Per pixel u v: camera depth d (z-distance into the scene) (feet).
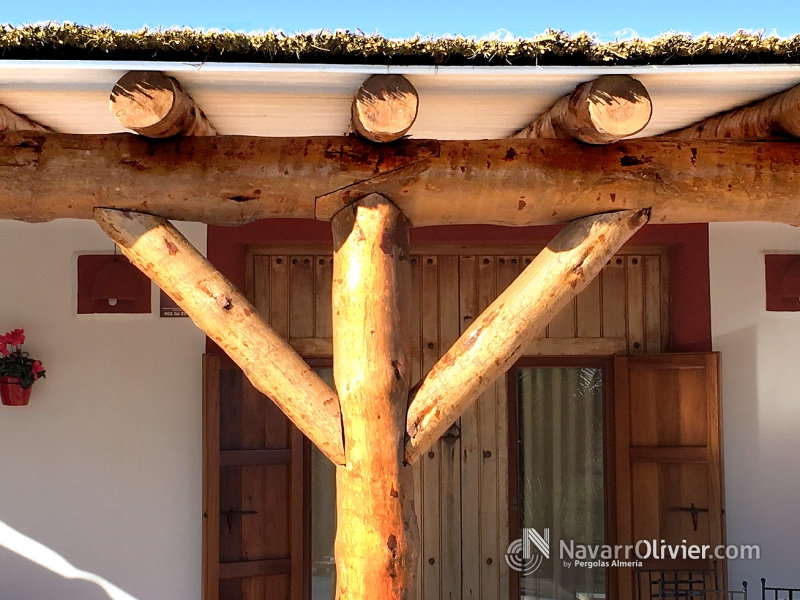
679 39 7.40
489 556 15.71
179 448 14.89
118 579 14.67
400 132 7.88
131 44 7.26
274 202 8.61
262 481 15.17
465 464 15.80
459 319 15.75
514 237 15.10
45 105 9.44
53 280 14.89
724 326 15.43
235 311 8.50
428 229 15.12
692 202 8.78
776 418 15.37
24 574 14.60
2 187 8.40
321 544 15.69
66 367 14.84
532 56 7.53
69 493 14.73
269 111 9.76
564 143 8.78
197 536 14.83
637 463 15.28
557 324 15.98
